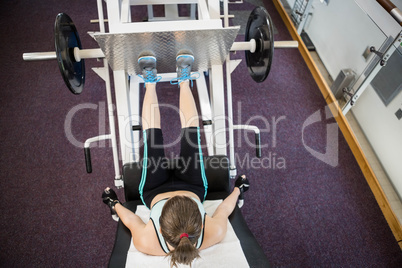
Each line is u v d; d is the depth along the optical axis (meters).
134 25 1.22
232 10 3.33
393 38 1.87
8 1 3.28
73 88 1.45
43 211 1.95
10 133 2.29
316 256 1.84
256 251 1.15
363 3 2.15
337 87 2.51
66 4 3.30
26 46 2.87
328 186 2.15
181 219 0.92
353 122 2.42
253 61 1.68
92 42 2.96
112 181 2.10
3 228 1.87
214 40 1.30
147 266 1.05
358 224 1.98
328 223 1.98
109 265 1.11
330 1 2.59
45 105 2.46
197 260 1.06
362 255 1.86
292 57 2.99
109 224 1.91
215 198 1.41
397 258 1.86
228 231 1.20
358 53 2.27
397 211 2.00
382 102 2.09
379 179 2.15
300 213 2.02
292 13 3.18
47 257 1.78
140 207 1.32
